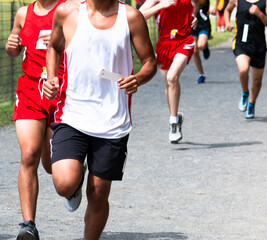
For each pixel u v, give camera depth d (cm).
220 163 1662
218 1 3950
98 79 904
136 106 2602
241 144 1903
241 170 1586
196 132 2091
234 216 1218
